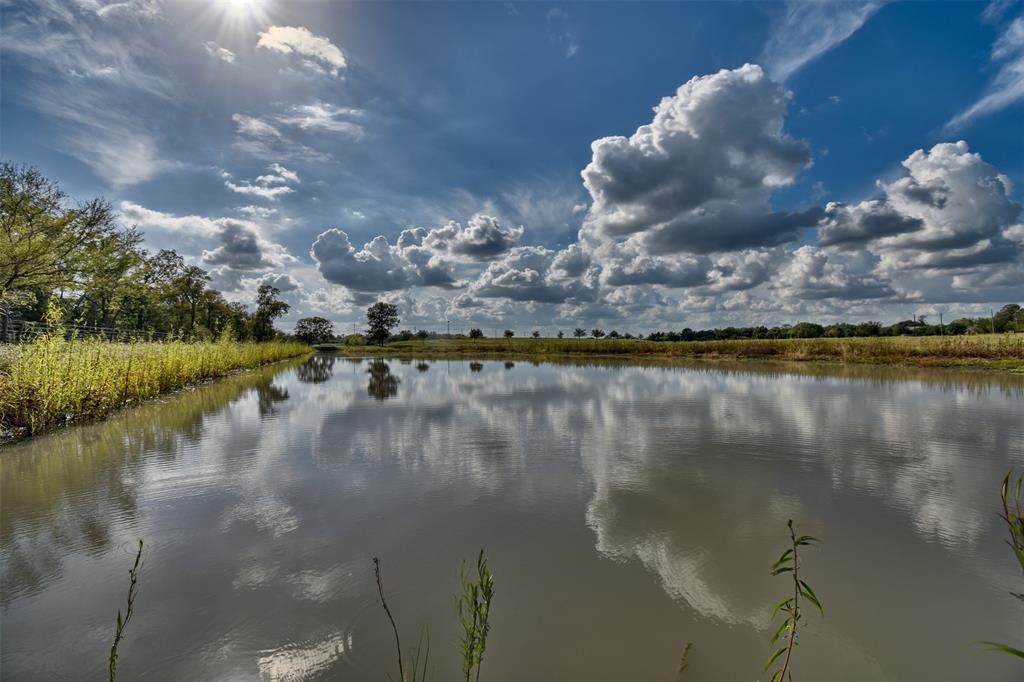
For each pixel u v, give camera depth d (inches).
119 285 1065.5
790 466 278.5
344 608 139.9
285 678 111.9
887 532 189.2
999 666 114.9
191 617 135.5
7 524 200.1
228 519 205.2
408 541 183.3
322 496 232.5
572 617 134.9
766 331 3075.8
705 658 117.9
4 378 387.9
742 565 164.1
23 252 719.1
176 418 444.5
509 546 178.9
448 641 124.9
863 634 126.9
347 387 717.3
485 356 1939.0
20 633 129.0
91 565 165.9
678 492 235.6
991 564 163.8
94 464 287.7
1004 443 330.3
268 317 2178.9
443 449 322.0
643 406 506.6
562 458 297.9
